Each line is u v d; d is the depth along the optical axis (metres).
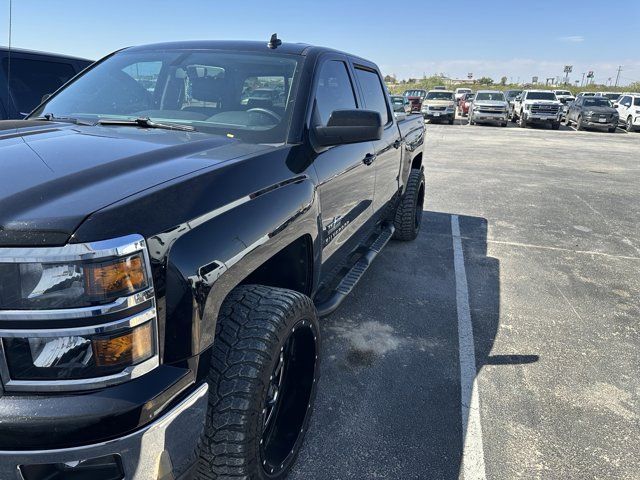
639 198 9.05
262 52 2.89
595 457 2.47
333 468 2.33
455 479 2.29
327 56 3.08
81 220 1.29
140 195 1.46
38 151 1.79
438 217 7.25
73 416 1.24
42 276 1.24
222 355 1.76
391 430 2.60
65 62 6.64
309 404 2.27
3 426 1.22
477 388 3.01
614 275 5.11
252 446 1.76
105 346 1.29
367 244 4.24
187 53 2.98
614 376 3.21
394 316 3.95
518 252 5.74
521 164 12.96
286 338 1.90
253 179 1.93
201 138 2.23
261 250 1.86
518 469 2.37
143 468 1.35
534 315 4.09
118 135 2.17
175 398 1.42
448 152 15.12
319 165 2.53
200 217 1.59
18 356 1.26
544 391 3.01
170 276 1.44
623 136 22.91
